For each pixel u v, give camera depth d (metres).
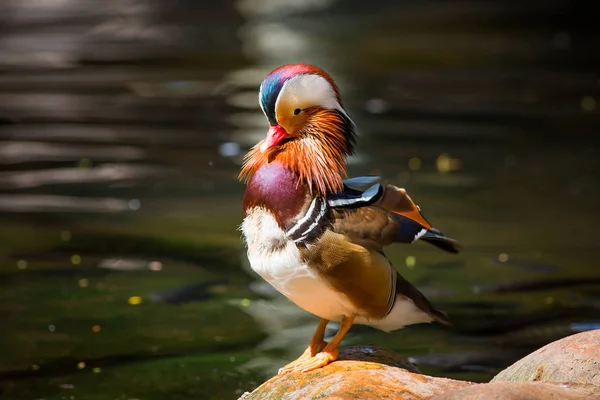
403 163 15.46
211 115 18.52
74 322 9.88
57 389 8.32
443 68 22.84
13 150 16.23
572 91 20.58
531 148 16.48
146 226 12.82
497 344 9.27
